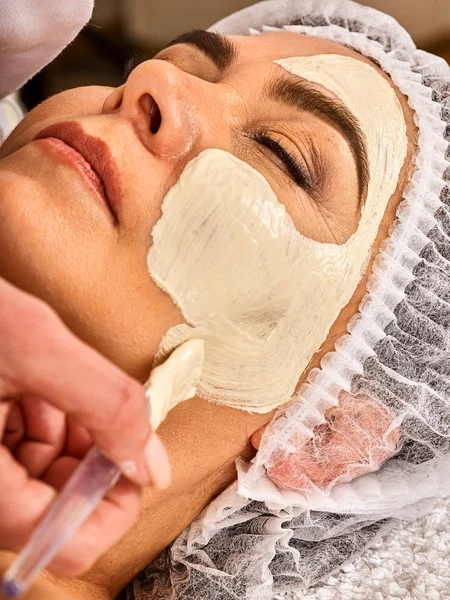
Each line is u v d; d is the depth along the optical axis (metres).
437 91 0.99
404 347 0.88
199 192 0.70
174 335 0.70
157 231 0.69
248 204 0.72
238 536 0.92
